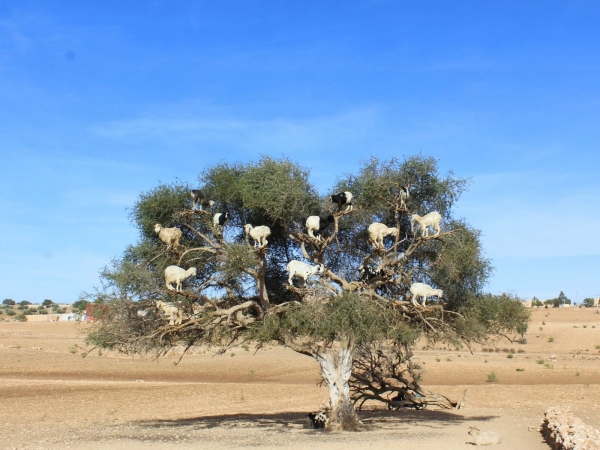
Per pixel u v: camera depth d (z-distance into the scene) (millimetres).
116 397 37781
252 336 20250
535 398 36094
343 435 21422
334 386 22859
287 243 23844
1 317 153000
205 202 20547
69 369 55719
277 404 34406
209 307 21688
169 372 55469
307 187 21844
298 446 19078
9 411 31234
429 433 21938
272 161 21438
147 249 21828
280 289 24406
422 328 22172
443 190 22234
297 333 20609
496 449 18875
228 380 49906
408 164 22188
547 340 92062
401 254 20703
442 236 20234
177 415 29672
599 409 30484
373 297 21359
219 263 21438
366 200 22141
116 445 20047
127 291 19828
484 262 22172
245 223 23297
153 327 21172
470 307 22938
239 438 21062
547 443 20188
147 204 22312
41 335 93562
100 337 20156
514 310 23422
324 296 20172
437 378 49031
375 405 32875
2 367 55000
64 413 30562
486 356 72250
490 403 33719
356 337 19391
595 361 66625
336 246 23656
